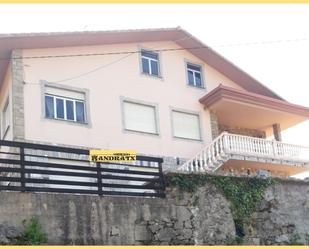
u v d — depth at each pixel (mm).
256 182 17438
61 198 13062
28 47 19562
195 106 23750
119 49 22062
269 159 23578
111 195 14141
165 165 21828
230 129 26359
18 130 18562
